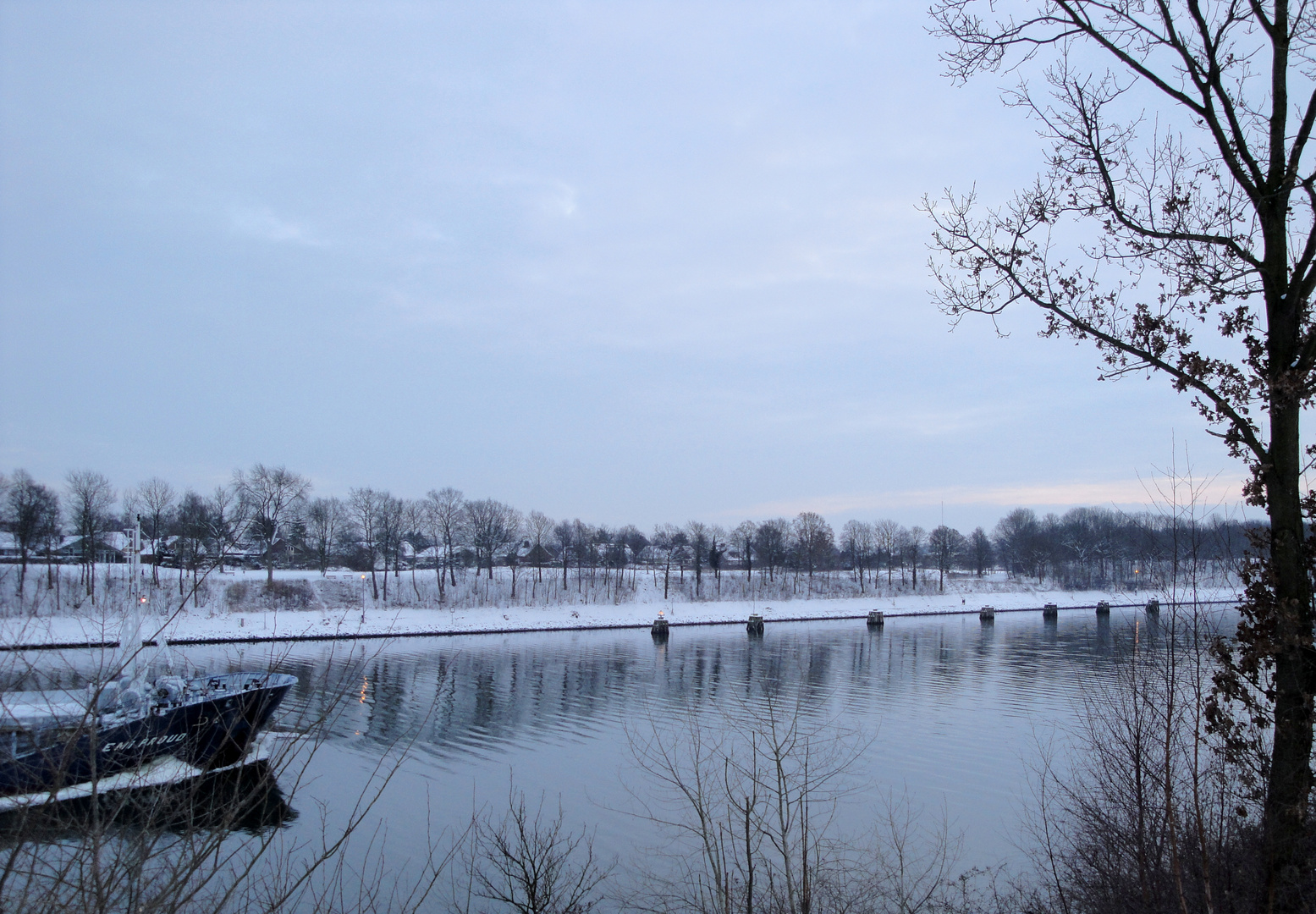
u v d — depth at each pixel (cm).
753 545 13575
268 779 700
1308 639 841
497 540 11650
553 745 3319
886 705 3997
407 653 6412
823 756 2802
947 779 2639
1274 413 897
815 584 12862
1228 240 933
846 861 1825
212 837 616
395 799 2577
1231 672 914
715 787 2203
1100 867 1150
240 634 6594
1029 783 2489
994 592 12431
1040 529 14512
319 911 860
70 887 575
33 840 541
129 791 613
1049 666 5206
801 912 1176
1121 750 1181
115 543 7000
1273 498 896
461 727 3675
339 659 5684
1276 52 889
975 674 4978
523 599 9731
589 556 13050
